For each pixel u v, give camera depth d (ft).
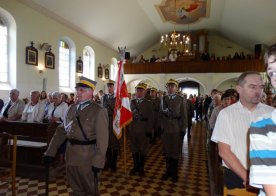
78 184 8.88
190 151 21.33
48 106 18.85
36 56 29.27
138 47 56.90
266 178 2.54
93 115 8.73
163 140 14.39
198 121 43.55
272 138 2.62
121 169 15.89
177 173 14.34
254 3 32.27
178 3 40.32
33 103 17.85
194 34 56.54
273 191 2.52
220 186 6.84
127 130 20.94
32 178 14.01
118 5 36.22
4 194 11.74
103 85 46.73
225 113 6.24
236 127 6.05
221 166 6.73
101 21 38.34
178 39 50.93
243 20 40.34
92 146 8.71
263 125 2.75
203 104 42.70
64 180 13.75
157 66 50.72
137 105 15.16
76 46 37.86
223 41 59.11
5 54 26.71
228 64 47.19
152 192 12.30
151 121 15.15
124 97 14.23
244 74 6.11
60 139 9.64
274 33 37.65
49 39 31.58
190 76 49.11
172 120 14.08
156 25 51.83
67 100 24.23
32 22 28.60
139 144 14.99
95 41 43.37
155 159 18.60
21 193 11.89
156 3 40.14
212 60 48.01
